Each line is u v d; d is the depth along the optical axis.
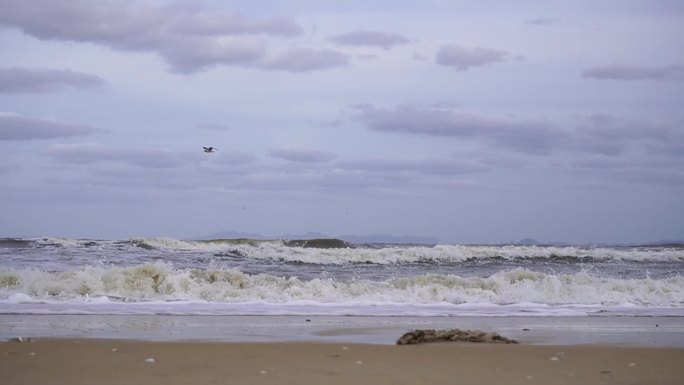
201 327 12.39
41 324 12.48
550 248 34.06
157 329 11.93
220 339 10.55
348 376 7.18
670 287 20.64
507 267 29.84
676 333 12.27
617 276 27.34
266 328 12.39
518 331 12.40
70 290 18.19
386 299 18.42
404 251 31.05
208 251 30.42
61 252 29.03
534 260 32.66
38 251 29.11
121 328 12.02
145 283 19.03
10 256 27.41
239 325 12.82
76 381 6.77
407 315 15.23
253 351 9.04
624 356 8.90
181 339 10.48
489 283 20.91
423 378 7.10
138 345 9.49
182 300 17.42
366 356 8.65
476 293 19.28
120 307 15.75
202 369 7.55
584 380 7.07
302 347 9.50
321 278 23.72
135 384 6.64
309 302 17.53
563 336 11.60
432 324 13.45
